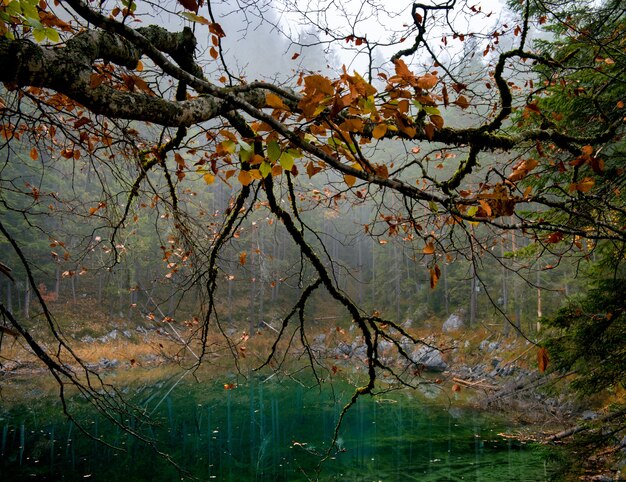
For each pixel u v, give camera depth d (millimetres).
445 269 29531
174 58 1818
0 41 948
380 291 37312
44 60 982
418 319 31156
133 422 12922
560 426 11742
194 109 1339
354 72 1337
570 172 5215
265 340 17297
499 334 23781
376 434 12297
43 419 12922
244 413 14062
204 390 16375
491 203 1569
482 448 10961
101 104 1090
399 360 22469
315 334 17641
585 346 6363
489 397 15273
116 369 20641
